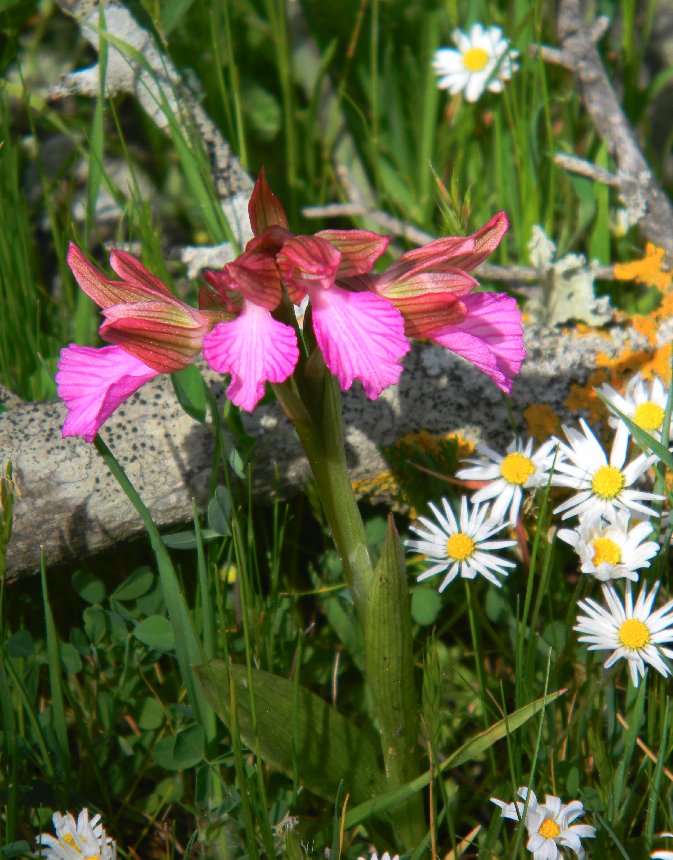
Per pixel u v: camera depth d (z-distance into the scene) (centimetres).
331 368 19
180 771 25
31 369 31
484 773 26
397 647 21
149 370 20
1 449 26
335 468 21
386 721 22
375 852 24
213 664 22
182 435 27
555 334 29
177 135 31
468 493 28
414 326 20
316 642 28
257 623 25
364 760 23
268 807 24
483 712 23
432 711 22
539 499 27
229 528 25
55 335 32
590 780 24
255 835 23
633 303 33
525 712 21
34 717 23
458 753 22
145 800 25
